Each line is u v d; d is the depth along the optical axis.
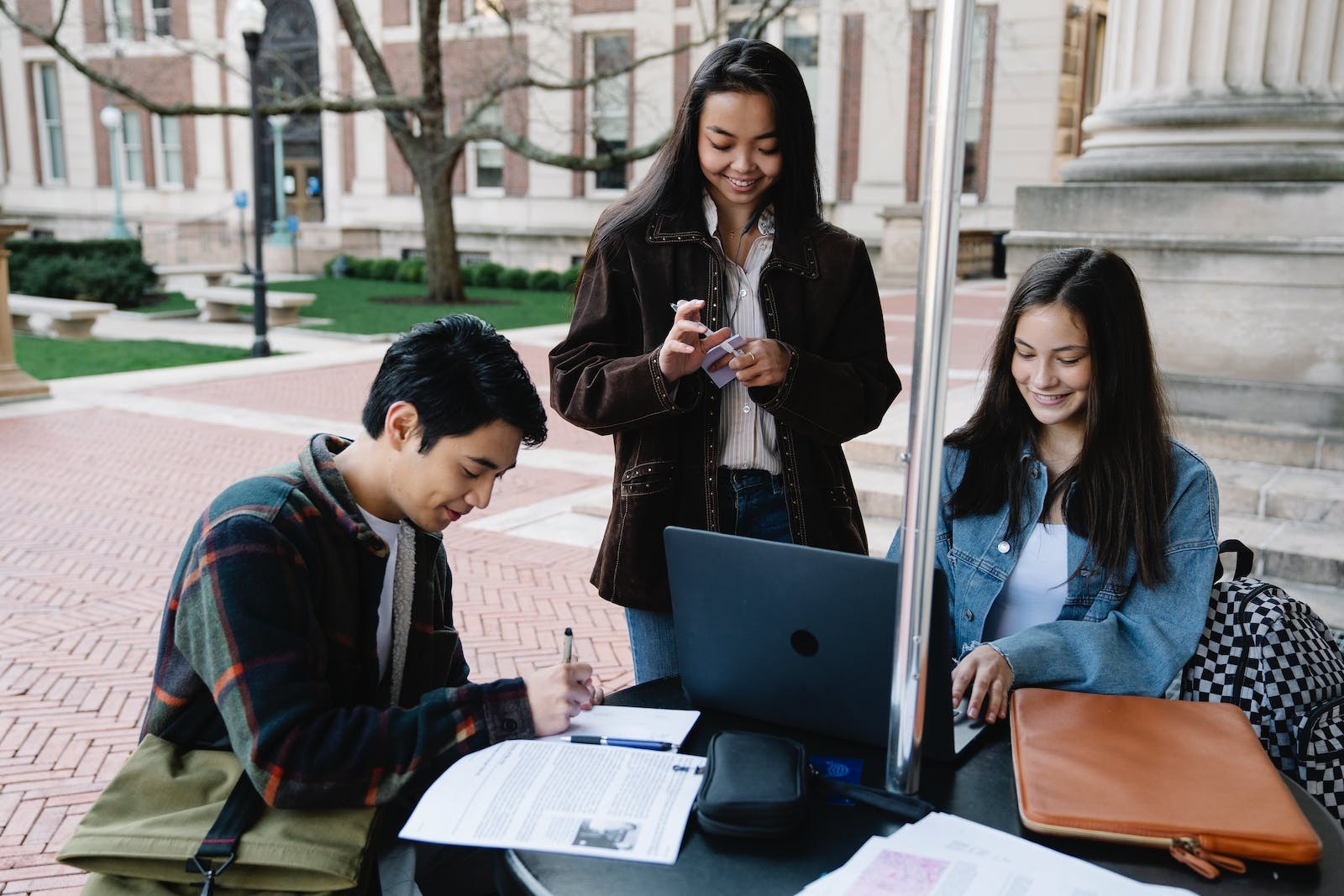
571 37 24.56
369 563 1.74
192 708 1.64
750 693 1.78
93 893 1.51
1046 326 2.03
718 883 1.36
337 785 1.53
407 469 1.70
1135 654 1.97
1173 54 5.91
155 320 17.81
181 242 27.05
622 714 1.79
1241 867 1.38
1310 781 1.95
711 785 1.48
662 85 24.03
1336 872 1.39
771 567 1.66
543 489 7.05
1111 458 2.05
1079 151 21.36
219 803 1.56
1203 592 1.99
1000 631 2.19
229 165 29.39
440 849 1.77
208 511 1.67
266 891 1.52
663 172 2.27
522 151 18.39
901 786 1.54
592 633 4.60
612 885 1.35
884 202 21.81
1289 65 5.70
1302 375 5.45
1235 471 5.36
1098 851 1.43
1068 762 1.57
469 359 1.65
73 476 7.19
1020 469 2.18
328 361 12.41
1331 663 2.01
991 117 20.72
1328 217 5.35
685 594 1.77
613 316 2.32
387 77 19.30
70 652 4.36
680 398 2.17
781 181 2.25
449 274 20.31
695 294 2.25
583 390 2.22
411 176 27.14
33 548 5.70
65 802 3.21
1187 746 1.62
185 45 28.81
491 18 25.31
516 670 4.19
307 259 26.61
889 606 1.58
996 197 20.95
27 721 3.74
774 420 2.28
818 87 22.20
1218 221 5.60
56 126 31.03
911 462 1.44
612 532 2.32
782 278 2.27
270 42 28.47
